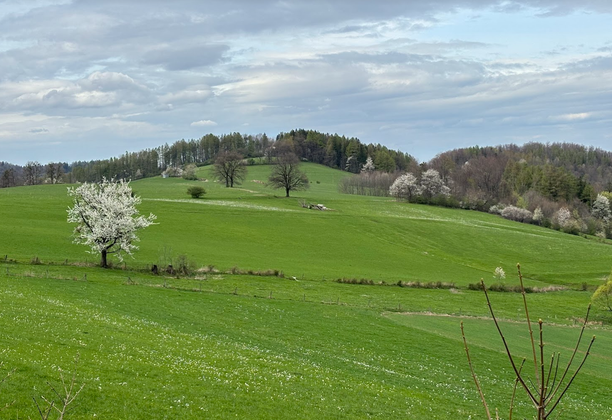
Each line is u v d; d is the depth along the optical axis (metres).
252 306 60.28
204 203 147.00
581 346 57.66
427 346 50.94
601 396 41.25
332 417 27.77
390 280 86.88
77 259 78.88
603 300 77.62
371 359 44.22
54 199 136.00
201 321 50.41
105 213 74.44
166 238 105.38
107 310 48.12
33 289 53.19
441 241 128.50
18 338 30.67
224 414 25.44
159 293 61.00
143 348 34.34
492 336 58.12
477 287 87.94
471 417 32.09
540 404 6.82
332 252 109.75
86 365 28.17
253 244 108.81
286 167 176.38
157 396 25.88
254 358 37.84
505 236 136.50
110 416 22.84
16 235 90.62
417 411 31.31
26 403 22.19
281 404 28.20
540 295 87.25
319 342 48.09
